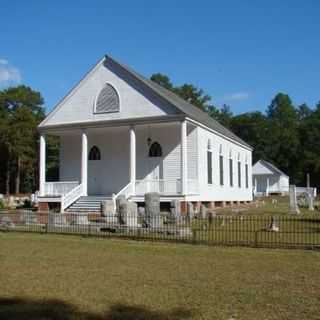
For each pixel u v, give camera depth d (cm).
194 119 3656
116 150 4069
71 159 4238
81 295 986
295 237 1978
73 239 1966
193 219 2819
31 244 1809
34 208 4097
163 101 3581
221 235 2020
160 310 874
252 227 2366
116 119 3706
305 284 1084
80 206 3478
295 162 11994
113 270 1258
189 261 1402
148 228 2136
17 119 7300
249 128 12300
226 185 4766
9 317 836
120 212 2342
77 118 3869
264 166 10431
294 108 13838
